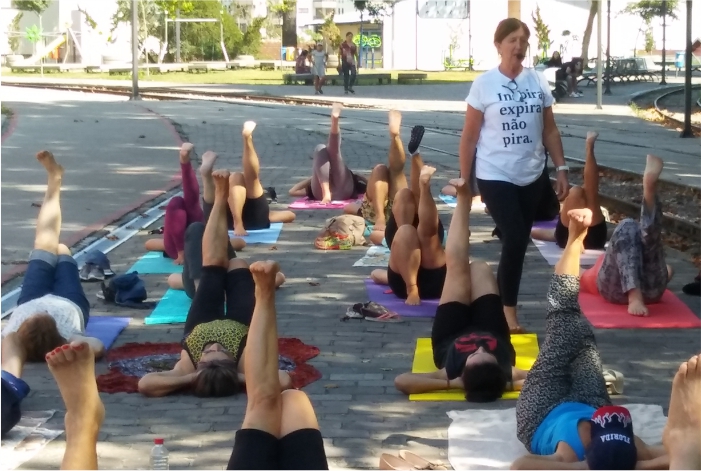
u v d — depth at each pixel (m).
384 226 10.46
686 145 19.55
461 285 6.17
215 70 54.41
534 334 7.07
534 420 4.82
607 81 36.41
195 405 5.75
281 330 7.34
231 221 11.00
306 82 40.66
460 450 5.02
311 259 9.65
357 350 6.85
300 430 4.13
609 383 5.84
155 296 8.24
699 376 4.20
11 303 7.88
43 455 5.00
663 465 4.24
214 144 19.00
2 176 14.53
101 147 18.23
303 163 16.53
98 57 56.28
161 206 12.55
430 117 24.86
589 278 8.09
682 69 50.50
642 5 52.09
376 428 5.39
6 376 5.37
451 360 5.86
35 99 30.08
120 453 5.04
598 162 16.66
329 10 70.56
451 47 56.56
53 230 7.16
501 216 6.95
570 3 51.75
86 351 4.12
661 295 7.73
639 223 7.80
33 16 57.12
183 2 58.12
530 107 6.95
